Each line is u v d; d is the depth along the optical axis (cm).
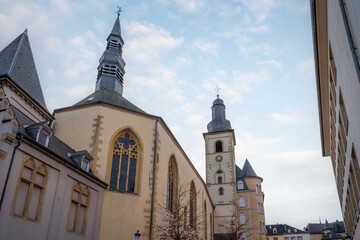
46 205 1891
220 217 6128
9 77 2153
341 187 3022
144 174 2848
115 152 2830
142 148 2939
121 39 4212
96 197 2456
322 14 1789
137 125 3011
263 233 6750
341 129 1970
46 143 2031
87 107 2952
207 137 7038
